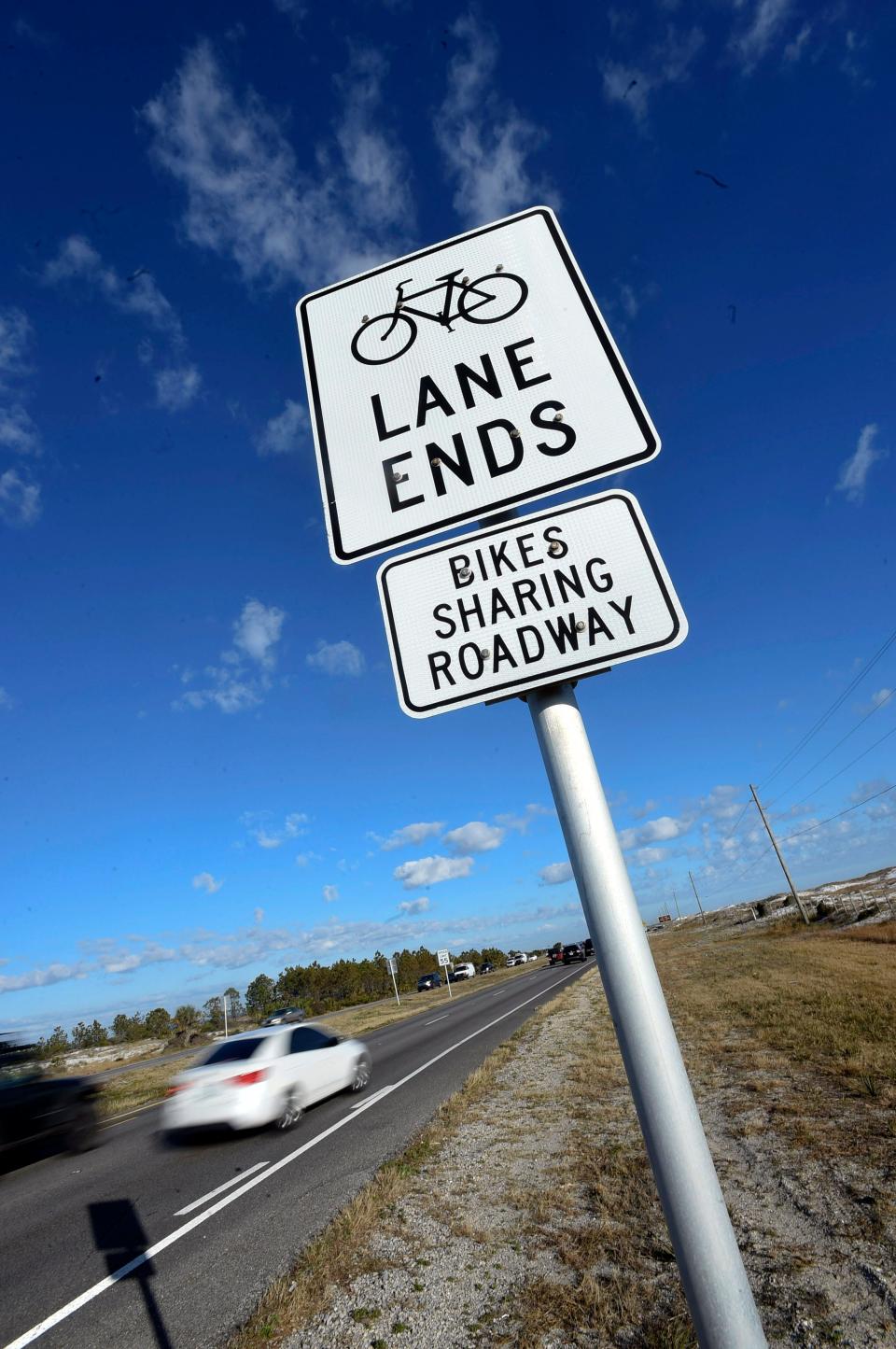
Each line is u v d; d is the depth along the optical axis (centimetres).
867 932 2520
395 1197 478
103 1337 360
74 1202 620
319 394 178
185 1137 833
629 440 154
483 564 143
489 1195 463
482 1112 697
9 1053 854
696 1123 98
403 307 181
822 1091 566
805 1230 343
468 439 162
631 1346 279
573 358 164
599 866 114
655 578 136
